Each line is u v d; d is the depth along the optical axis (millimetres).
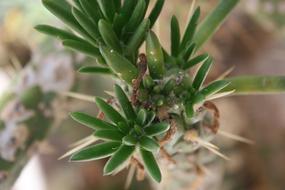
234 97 896
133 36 378
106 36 367
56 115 615
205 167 502
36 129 597
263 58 890
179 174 490
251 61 883
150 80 375
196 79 380
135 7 374
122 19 378
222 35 832
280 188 918
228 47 853
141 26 370
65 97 619
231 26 830
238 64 877
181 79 383
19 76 625
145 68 371
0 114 596
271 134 921
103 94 882
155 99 378
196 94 378
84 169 1016
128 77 370
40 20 834
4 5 853
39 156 1021
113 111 364
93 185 1015
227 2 435
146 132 359
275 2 645
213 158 512
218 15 435
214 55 805
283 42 883
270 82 423
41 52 632
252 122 912
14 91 609
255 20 745
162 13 714
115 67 364
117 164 344
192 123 419
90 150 348
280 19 651
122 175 1003
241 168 910
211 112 427
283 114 916
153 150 350
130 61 384
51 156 1022
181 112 397
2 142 581
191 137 421
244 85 424
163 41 720
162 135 390
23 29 883
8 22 883
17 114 591
